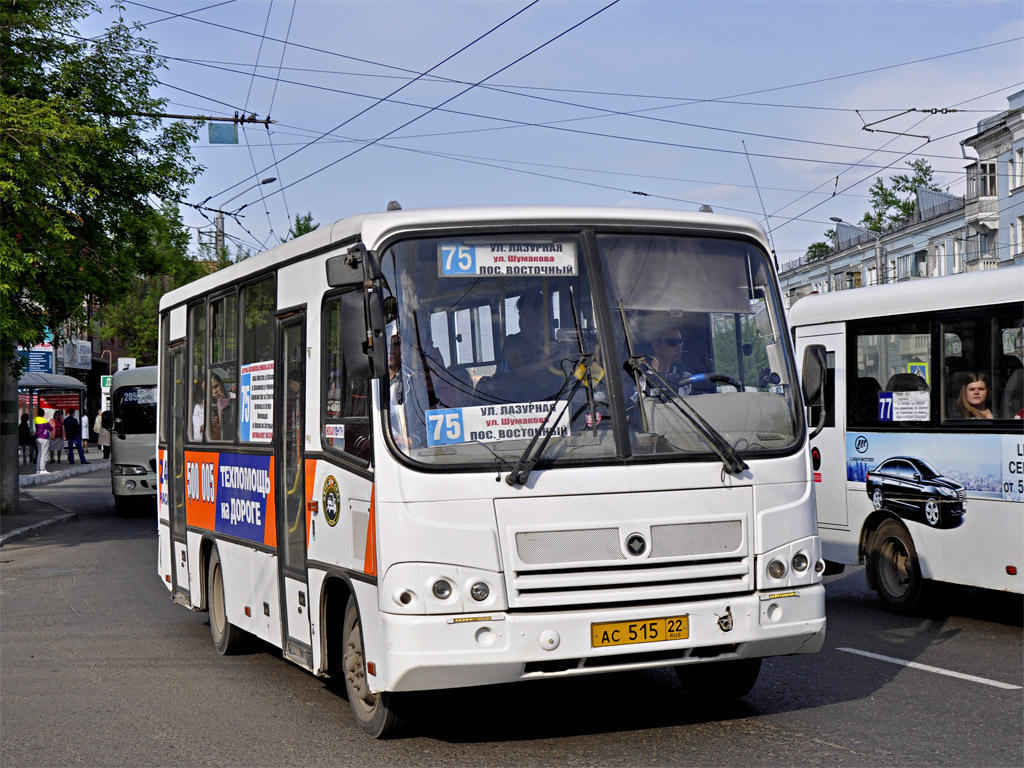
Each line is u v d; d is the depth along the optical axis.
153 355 64.31
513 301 6.57
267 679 8.95
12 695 8.62
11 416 25.02
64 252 19.19
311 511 7.47
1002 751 6.32
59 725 7.66
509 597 6.14
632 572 6.28
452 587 6.11
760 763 6.16
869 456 11.62
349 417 6.82
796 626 6.58
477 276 6.55
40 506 26.72
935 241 61.72
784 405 6.88
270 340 8.45
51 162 18.36
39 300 19.36
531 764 6.30
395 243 6.52
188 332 10.86
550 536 6.21
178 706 8.10
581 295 6.66
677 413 6.56
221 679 8.98
